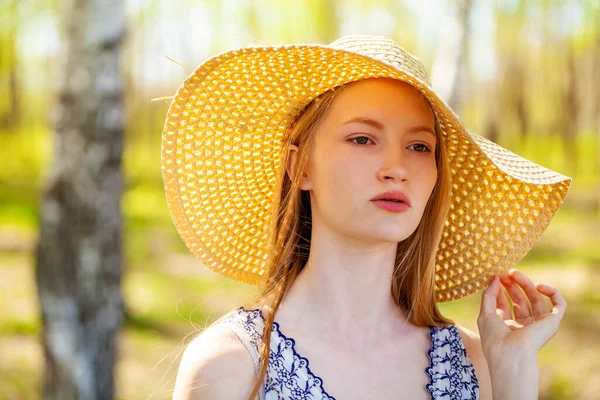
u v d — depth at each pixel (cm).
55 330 418
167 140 173
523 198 182
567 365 595
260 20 773
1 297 743
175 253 984
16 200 1261
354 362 162
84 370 420
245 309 168
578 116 661
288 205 168
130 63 849
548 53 630
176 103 168
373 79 161
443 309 772
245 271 188
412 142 161
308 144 164
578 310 734
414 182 158
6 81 1102
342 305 165
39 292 422
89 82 415
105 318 426
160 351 605
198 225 182
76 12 414
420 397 166
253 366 157
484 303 175
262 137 177
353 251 163
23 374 540
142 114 1065
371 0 773
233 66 164
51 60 1030
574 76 635
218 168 178
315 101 165
